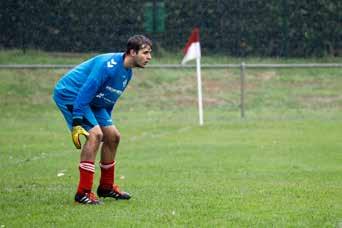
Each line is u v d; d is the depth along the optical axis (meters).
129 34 81.94
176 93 73.06
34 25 81.31
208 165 38.22
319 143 47.66
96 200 26.69
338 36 82.81
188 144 47.50
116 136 27.17
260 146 46.16
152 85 74.19
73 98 26.34
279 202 27.22
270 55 83.06
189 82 75.31
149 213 25.02
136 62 26.19
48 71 75.56
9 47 81.19
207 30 83.38
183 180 33.12
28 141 50.09
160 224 23.38
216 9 83.19
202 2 83.12
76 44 81.81
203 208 25.97
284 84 75.75
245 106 70.50
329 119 63.41
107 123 27.02
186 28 83.31
